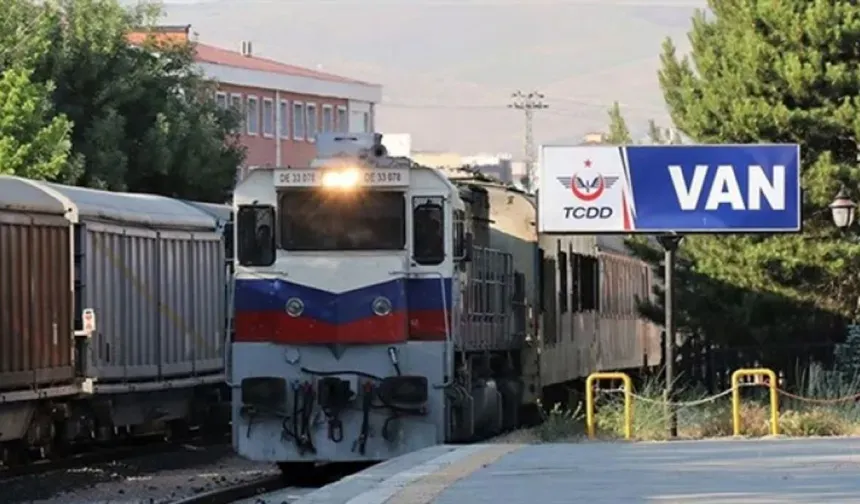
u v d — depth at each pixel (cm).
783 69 9912
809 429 8025
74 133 15512
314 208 7319
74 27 15775
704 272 10188
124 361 8681
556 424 8406
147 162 15825
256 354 7306
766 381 9738
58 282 7969
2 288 7388
